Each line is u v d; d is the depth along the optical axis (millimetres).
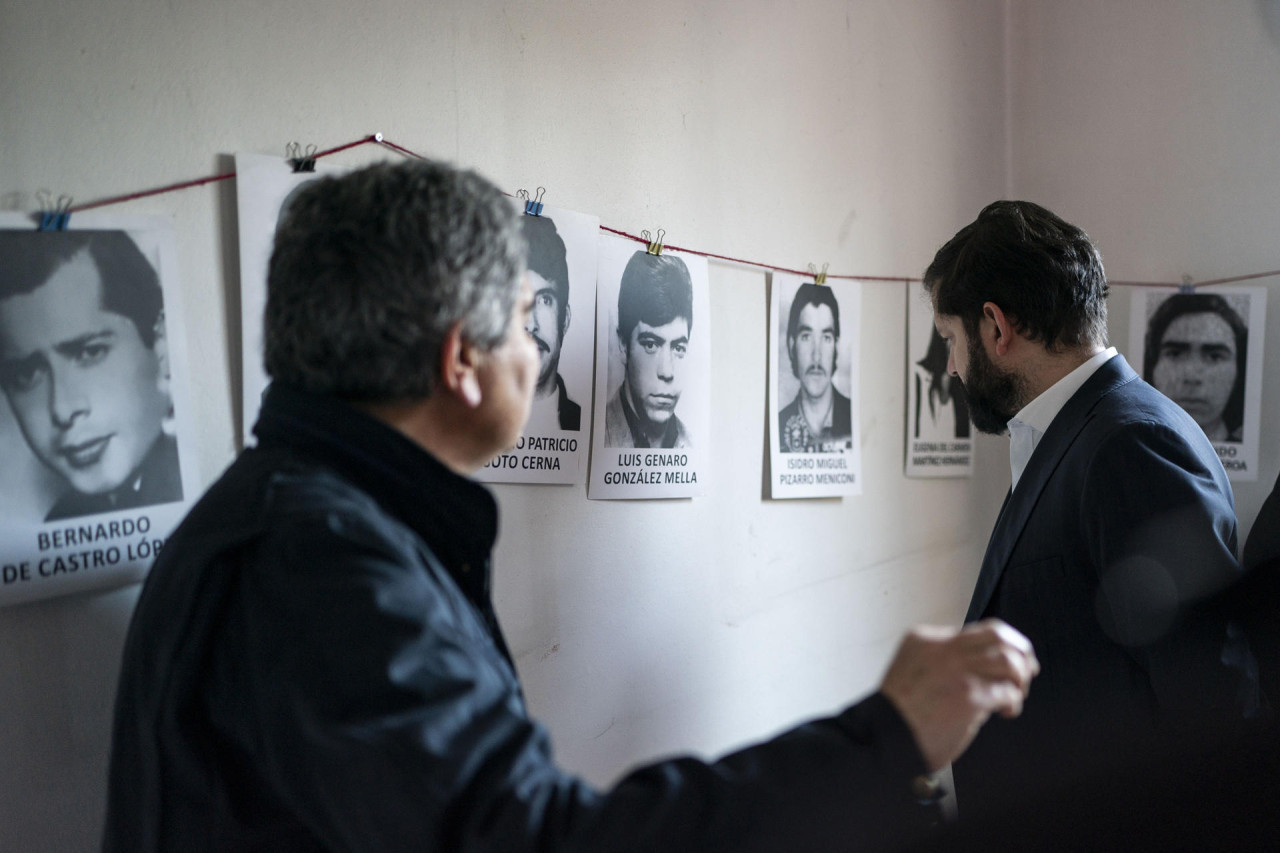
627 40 1392
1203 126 1938
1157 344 1964
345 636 563
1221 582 1005
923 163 1927
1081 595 1117
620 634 1388
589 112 1341
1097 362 1197
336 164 1064
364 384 686
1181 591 1003
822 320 1687
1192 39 1938
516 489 1243
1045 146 2100
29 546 843
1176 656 994
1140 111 1988
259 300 994
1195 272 1962
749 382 1580
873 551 1834
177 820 638
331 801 548
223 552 629
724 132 1537
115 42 899
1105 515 1057
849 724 589
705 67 1506
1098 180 2037
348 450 687
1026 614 1156
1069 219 2072
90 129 885
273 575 604
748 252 1577
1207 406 1948
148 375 915
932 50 1940
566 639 1313
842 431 1728
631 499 1392
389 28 1115
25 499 840
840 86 1746
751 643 1599
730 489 1552
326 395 701
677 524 1465
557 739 1308
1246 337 1924
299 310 676
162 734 630
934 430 1937
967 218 2037
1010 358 1240
